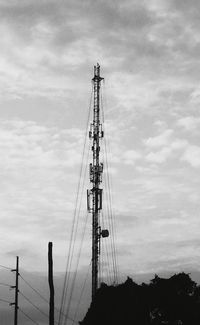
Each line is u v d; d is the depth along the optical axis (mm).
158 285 52344
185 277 52500
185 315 50969
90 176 59031
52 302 41156
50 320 40750
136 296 51562
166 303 51281
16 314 56375
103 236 56344
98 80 62781
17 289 56812
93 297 54562
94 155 60031
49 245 42188
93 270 55625
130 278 52969
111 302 51500
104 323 51156
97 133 60906
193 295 52188
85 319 52562
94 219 57344
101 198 58125
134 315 50844
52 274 41688
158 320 51156
